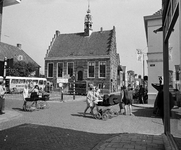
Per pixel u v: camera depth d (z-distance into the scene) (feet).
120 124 25.32
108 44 124.77
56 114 33.35
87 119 28.76
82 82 108.68
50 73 130.93
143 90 54.13
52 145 15.87
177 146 11.28
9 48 137.18
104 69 118.52
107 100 31.17
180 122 10.69
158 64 48.83
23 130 20.92
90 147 15.55
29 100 38.24
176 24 10.51
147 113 35.63
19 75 115.55
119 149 14.39
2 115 29.86
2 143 16.19
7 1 32.94
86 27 138.62
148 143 15.89
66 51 131.34
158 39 49.24
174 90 12.39
